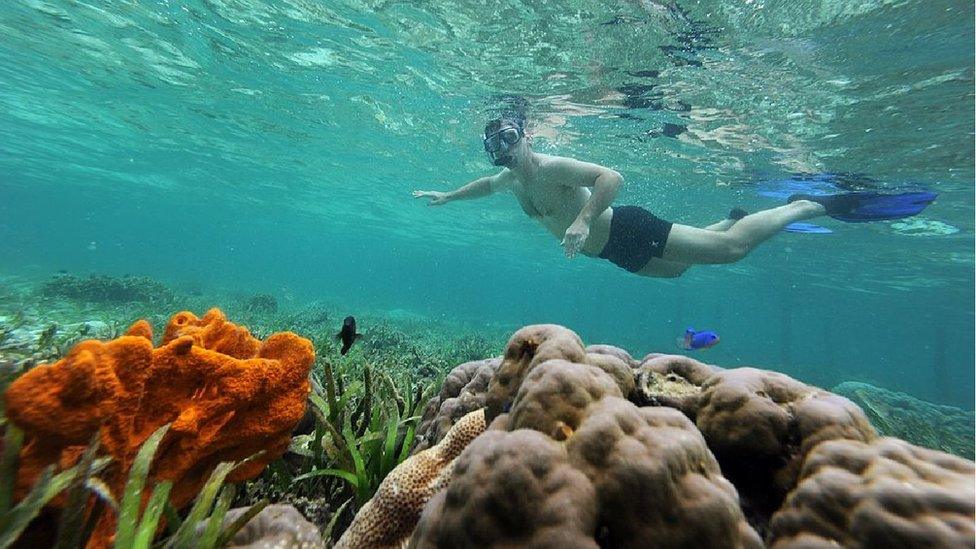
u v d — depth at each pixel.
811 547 1.47
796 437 1.87
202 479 2.18
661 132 13.70
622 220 8.34
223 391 2.05
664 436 1.52
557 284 92.25
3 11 11.69
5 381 1.89
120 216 76.69
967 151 11.75
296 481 2.81
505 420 1.97
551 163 7.55
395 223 40.41
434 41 10.48
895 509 1.38
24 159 32.78
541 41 9.80
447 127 15.88
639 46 9.41
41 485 1.52
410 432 3.12
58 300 15.17
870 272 28.78
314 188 29.75
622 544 1.35
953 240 19.27
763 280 38.88
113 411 1.71
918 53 8.39
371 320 23.56
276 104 15.98
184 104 17.12
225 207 44.25
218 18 10.77
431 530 1.49
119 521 1.58
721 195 19.06
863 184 15.05
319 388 4.38
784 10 7.68
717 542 1.32
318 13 10.04
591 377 1.81
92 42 12.92
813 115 11.32
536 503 1.33
